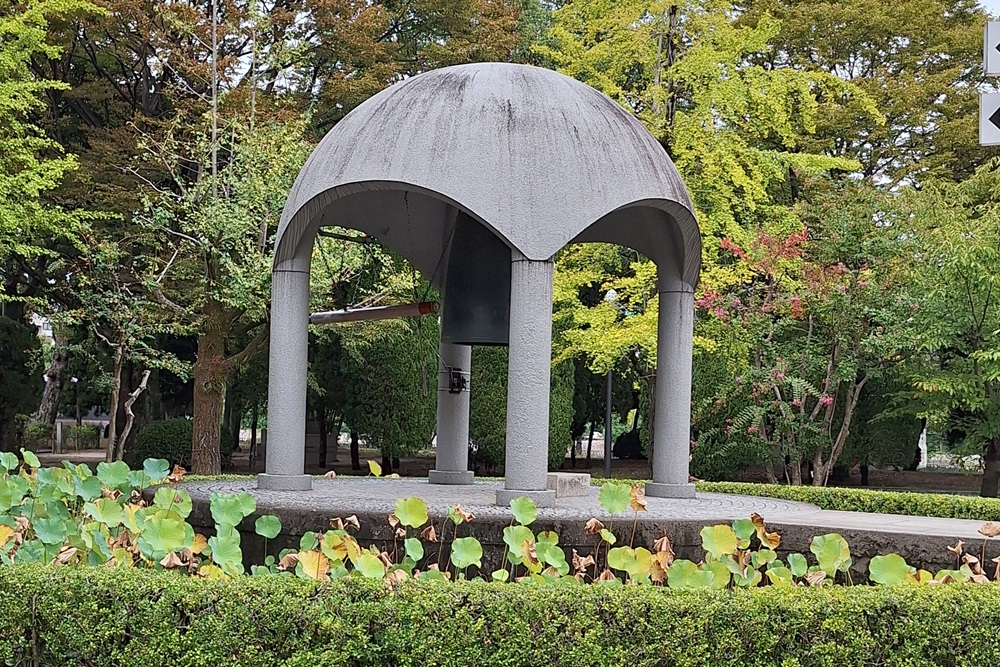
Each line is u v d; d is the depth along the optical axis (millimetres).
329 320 9062
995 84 21375
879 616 4113
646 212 8008
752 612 3984
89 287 14297
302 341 7590
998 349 11648
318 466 22109
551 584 4215
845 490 9047
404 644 3846
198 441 14953
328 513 6105
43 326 22078
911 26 21156
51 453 26906
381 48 17562
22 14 13047
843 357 13273
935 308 12430
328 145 7254
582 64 13484
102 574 4121
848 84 14117
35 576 4109
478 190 6621
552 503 6578
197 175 15797
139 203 15523
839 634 4035
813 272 12898
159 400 23219
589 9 13531
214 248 13273
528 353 6613
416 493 7695
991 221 12070
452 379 9141
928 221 13000
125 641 3961
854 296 12914
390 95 7195
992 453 13961
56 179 14453
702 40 13273
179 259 14773
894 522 6918
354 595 3941
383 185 6793
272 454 7523
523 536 4809
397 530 5188
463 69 7238
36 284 18484
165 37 15766
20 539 4988
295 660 3797
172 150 14750
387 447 18641
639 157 7070
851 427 18141
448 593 3951
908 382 13828
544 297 6641
